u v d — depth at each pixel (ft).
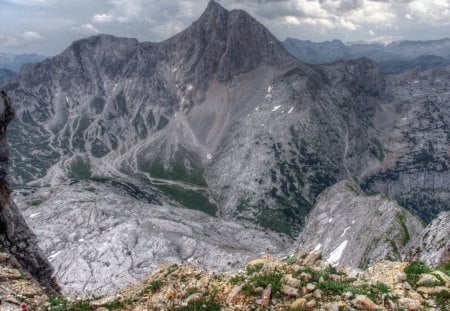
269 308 73.61
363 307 72.02
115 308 86.22
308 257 92.89
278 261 90.89
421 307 74.13
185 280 94.07
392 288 80.69
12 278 99.76
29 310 84.99
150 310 81.35
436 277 83.56
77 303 89.61
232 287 81.10
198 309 76.13
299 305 72.49
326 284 78.02
